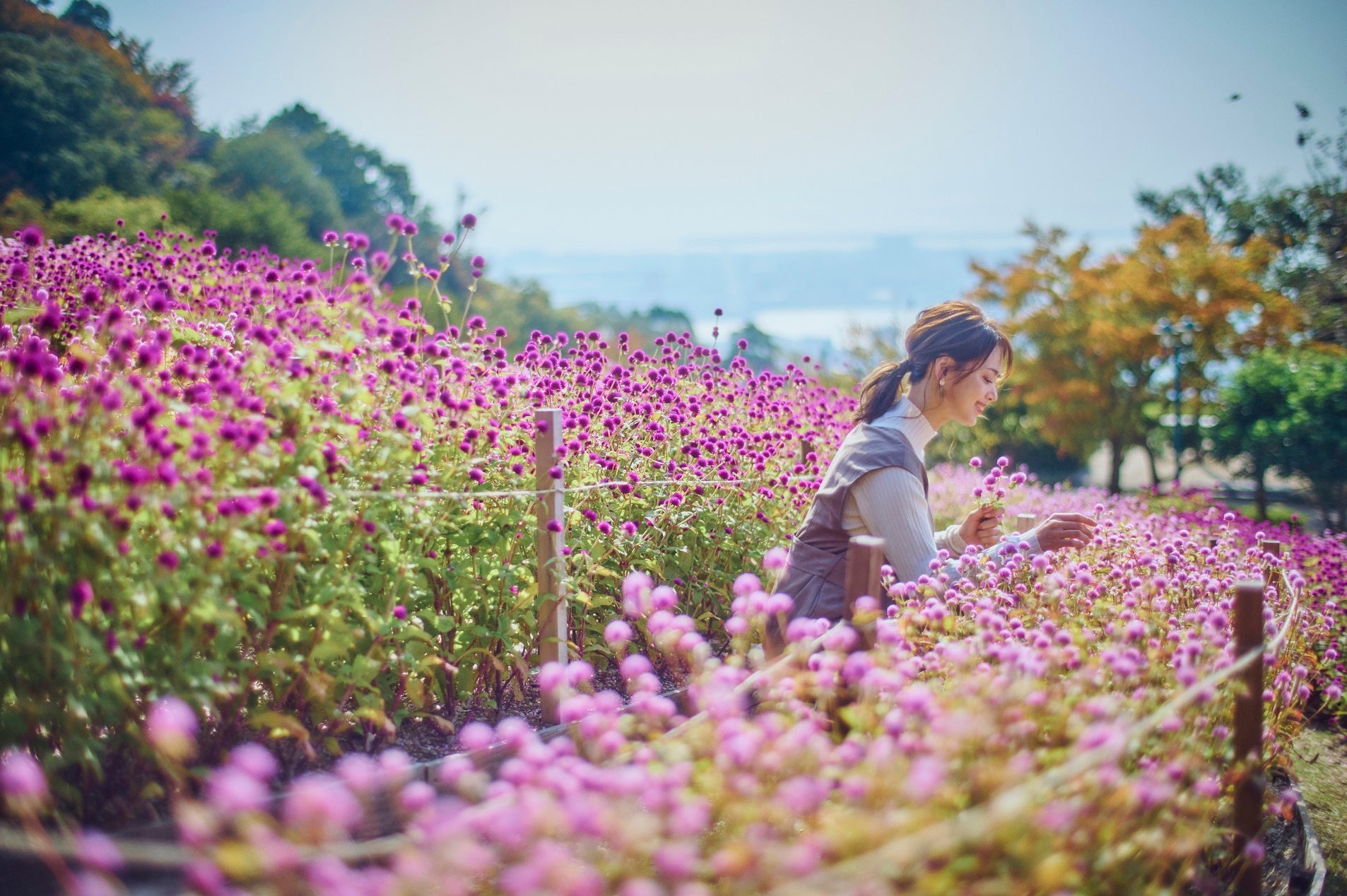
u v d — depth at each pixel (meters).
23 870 1.93
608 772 1.75
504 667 3.00
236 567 2.26
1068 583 2.89
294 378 2.47
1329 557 5.96
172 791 2.23
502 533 3.00
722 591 3.71
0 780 1.51
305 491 2.32
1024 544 3.08
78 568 2.04
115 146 28.08
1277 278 22.20
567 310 49.19
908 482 2.88
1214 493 9.78
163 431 2.18
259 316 4.21
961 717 1.83
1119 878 1.83
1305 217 22.20
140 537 2.15
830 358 13.42
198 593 2.08
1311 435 13.38
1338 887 2.89
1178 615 3.03
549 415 2.94
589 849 1.71
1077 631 2.61
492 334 4.00
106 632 2.08
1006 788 1.74
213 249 4.83
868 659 2.19
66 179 26.23
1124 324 20.14
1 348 2.66
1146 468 28.02
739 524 3.90
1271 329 19.81
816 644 2.28
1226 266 20.12
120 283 2.73
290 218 21.67
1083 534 3.09
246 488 2.32
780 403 5.11
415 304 3.11
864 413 3.24
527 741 1.83
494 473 3.15
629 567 3.52
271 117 48.19
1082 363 21.02
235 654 2.46
